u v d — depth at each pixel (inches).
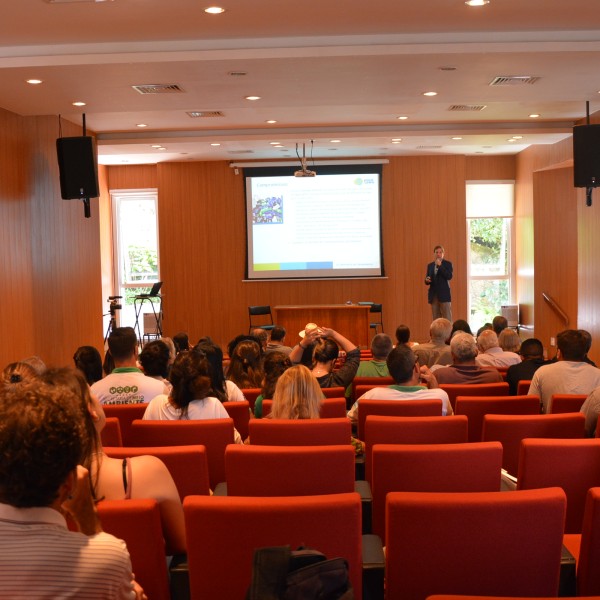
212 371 174.7
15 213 320.8
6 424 50.4
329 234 560.1
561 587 86.4
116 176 579.8
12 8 208.5
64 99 299.9
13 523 50.8
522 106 379.9
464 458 101.9
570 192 524.7
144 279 599.5
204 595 81.0
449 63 257.8
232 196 561.9
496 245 586.6
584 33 245.4
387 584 79.2
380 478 103.2
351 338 489.7
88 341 403.9
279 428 129.6
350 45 246.4
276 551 56.6
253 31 238.8
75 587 50.3
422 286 565.6
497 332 334.0
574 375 177.0
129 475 82.6
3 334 305.3
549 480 107.0
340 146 499.5
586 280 397.4
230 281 565.0
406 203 564.1
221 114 385.1
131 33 237.9
